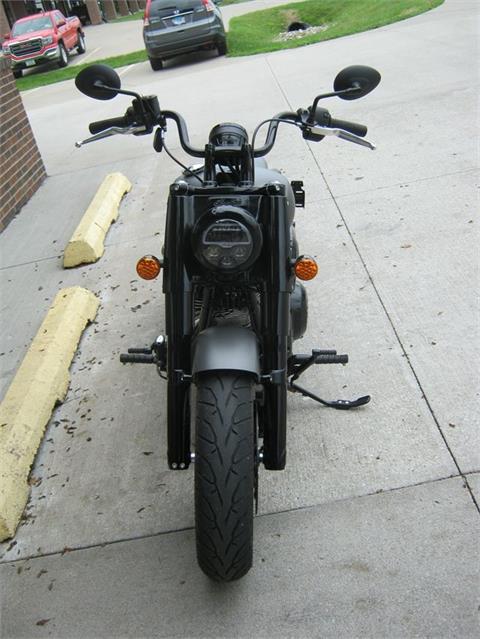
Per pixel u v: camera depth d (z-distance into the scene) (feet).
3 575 8.65
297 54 40.68
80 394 12.12
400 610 7.49
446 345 11.89
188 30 45.16
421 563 8.01
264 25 62.54
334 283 14.44
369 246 15.70
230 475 6.98
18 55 62.95
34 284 16.66
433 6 47.88
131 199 21.20
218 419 7.06
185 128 9.41
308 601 7.75
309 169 20.98
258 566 8.27
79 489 9.92
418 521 8.58
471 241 15.06
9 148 21.85
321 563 8.20
